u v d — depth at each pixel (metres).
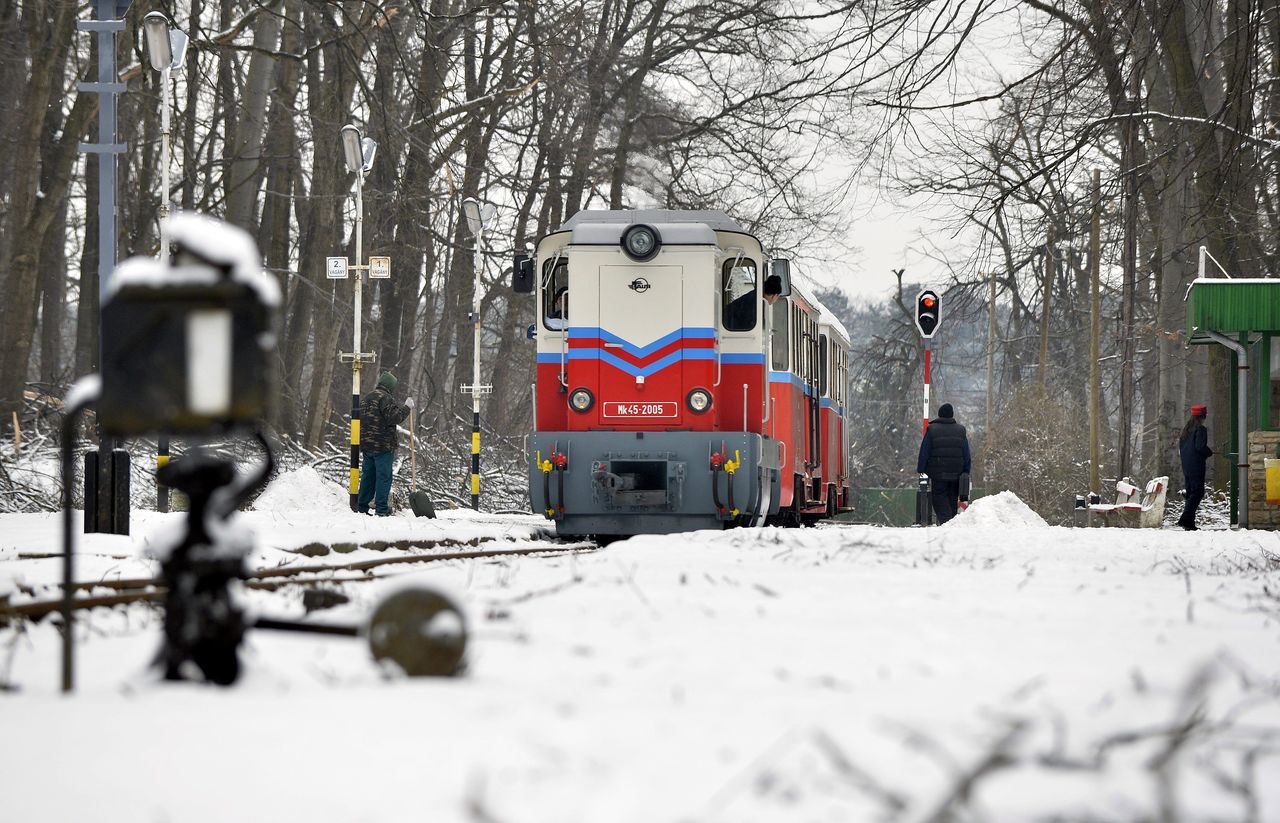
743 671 9.11
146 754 6.13
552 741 6.27
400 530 36.03
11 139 82.88
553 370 42.34
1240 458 53.44
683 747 6.16
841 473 67.38
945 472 59.41
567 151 102.19
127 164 83.88
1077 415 122.81
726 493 40.69
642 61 102.50
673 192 106.25
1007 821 4.77
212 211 88.25
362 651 10.36
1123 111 53.38
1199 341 58.06
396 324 99.12
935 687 8.40
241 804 5.23
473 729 6.57
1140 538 34.75
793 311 49.62
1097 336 101.50
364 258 95.38
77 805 5.28
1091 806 5.00
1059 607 14.29
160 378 7.60
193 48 71.12
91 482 32.09
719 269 42.28
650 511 41.00
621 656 9.90
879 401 195.75
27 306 73.00
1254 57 45.19
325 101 88.00
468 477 81.62
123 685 8.24
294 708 7.18
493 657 9.77
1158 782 5.44
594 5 97.62
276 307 7.73
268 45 84.00
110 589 19.67
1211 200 48.47
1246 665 9.86
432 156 94.69
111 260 35.62
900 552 24.80
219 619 8.23
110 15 35.88
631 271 41.41
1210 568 22.88
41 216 74.44
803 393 52.75
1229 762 6.07
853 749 6.09
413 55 90.75
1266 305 51.84
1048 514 108.81
